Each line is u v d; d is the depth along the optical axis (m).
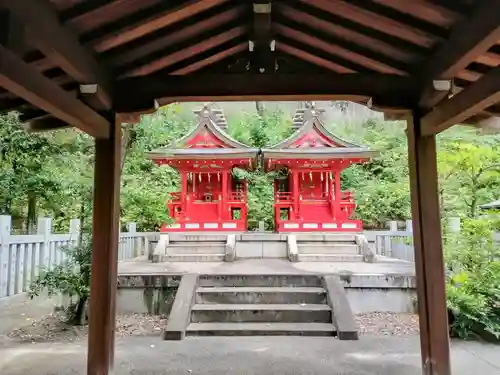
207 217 10.56
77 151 6.98
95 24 2.53
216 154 9.93
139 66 3.14
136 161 9.80
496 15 2.03
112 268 3.30
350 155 9.88
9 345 4.36
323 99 3.34
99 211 3.31
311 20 2.88
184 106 16.89
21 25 1.94
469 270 5.23
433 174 3.29
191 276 6.05
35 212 8.84
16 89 2.10
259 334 4.91
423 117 3.24
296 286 6.07
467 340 4.67
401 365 3.79
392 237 10.48
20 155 7.18
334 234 9.64
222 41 3.10
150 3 2.48
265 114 21.03
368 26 2.78
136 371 3.63
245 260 8.88
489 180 6.60
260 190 16.05
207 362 3.89
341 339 4.70
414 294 6.09
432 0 2.32
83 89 2.87
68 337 4.66
